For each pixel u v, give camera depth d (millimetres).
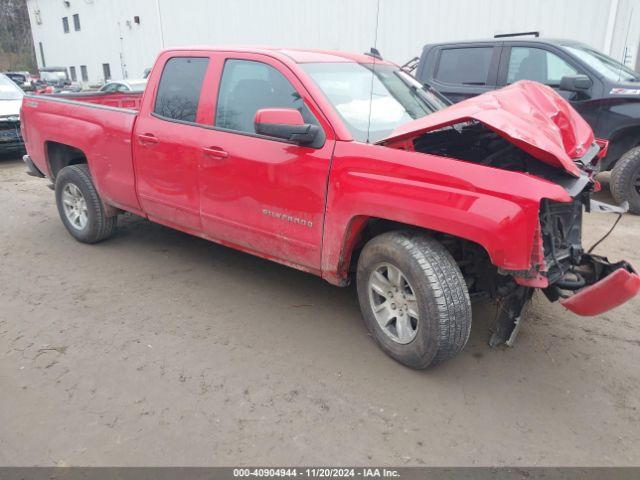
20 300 4117
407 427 2748
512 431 2727
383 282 3248
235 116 3795
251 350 3434
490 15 9930
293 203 3438
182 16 16516
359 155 3100
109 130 4582
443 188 2791
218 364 3277
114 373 3176
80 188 5051
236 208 3805
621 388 3078
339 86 3609
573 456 2564
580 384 3111
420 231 3127
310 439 2660
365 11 11445
